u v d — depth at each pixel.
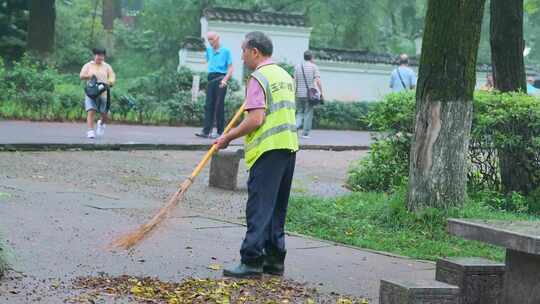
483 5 9.77
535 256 5.36
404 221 9.70
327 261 8.00
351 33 35.31
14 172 12.16
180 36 35.47
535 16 41.25
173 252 7.80
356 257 8.30
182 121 22.27
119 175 12.77
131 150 15.91
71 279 6.57
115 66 37.28
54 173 12.41
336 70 29.73
